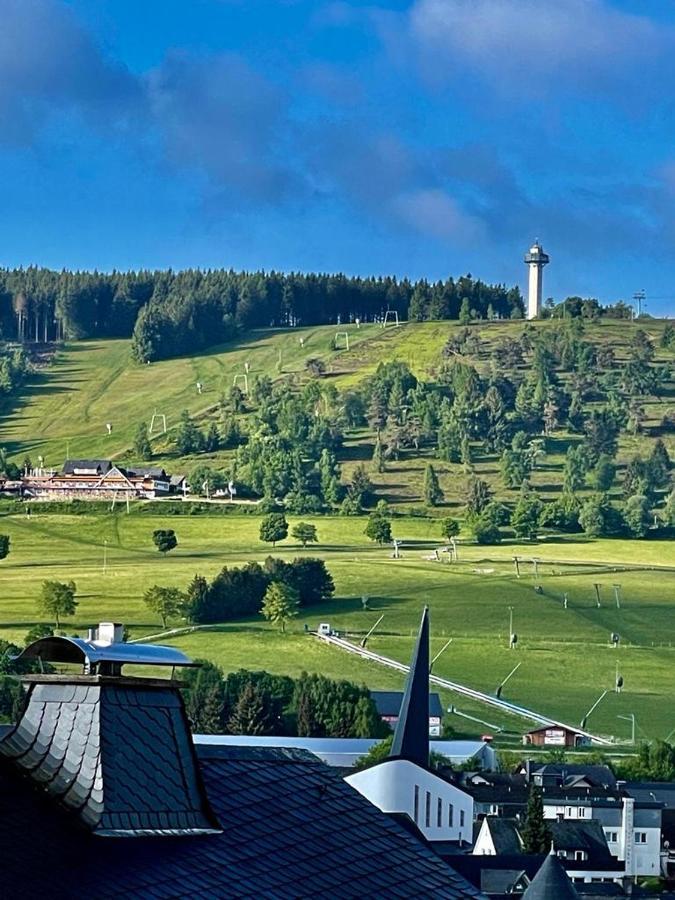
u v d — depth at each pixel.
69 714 51.16
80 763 50.28
